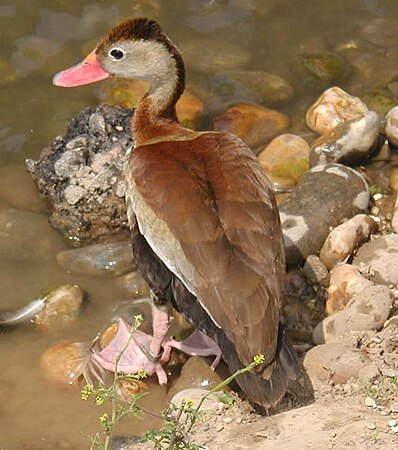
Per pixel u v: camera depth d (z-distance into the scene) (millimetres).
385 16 15109
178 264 9000
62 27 14844
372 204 11977
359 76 14133
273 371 8539
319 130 13055
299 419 8633
